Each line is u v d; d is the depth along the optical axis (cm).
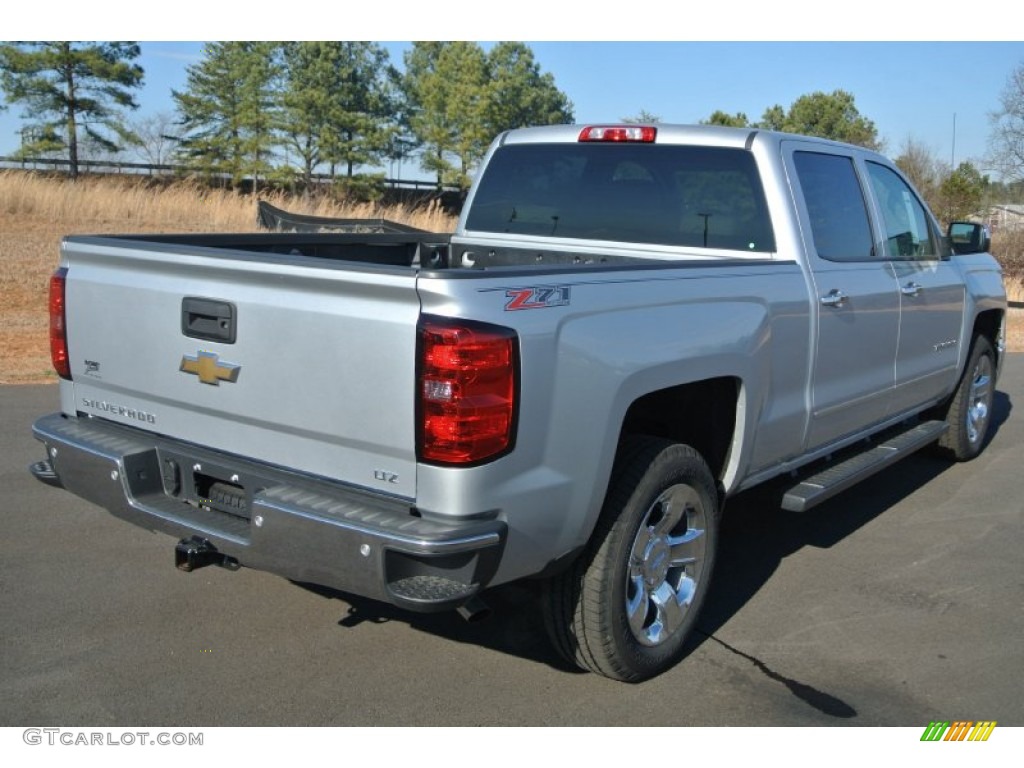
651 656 382
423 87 6353
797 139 495
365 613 441
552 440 327
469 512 309
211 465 361
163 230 2289
